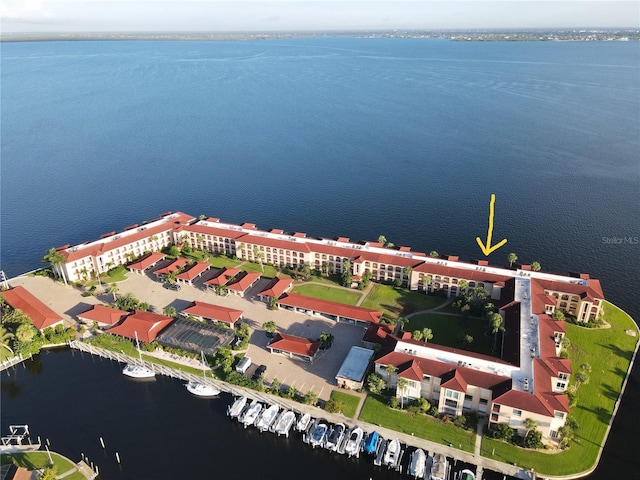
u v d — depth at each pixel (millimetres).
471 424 123250
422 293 184500
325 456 117312
